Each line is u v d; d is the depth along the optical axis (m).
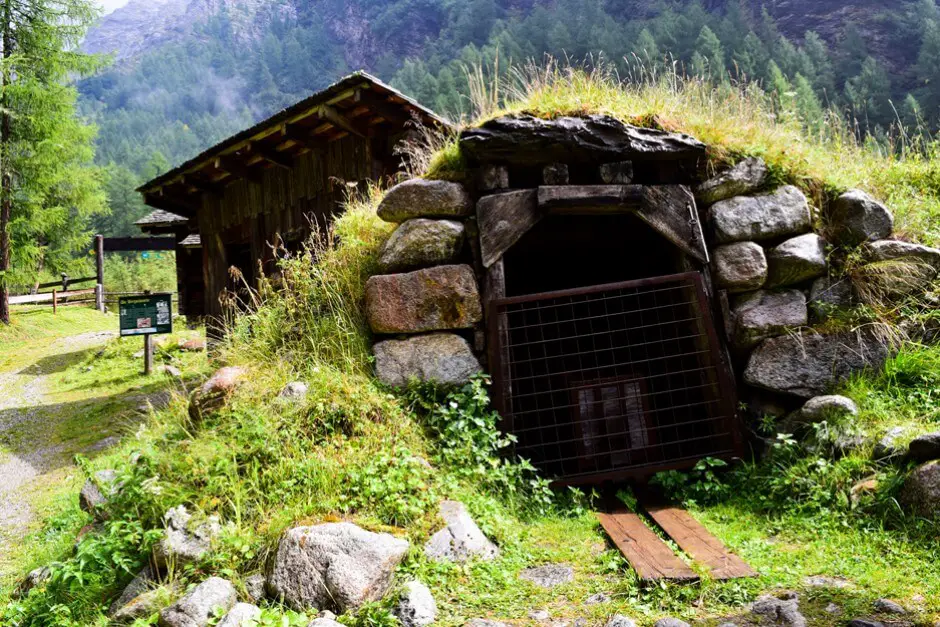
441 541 4.04
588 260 7.74
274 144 9.78
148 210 66.44
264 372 5.56
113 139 121.06
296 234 9.91
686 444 6.15
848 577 3.49
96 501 5.57
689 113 6.25
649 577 3.53
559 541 4.37
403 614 3.41
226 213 11.82
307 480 4.31
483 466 4.84
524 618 3.44
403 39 163.00
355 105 8.41
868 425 4.64
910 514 3.88
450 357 5.51
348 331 5.77
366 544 3.72
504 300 5.55
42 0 21.62
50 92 21.27
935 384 4.86
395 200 5.88
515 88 6.56
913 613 3.05
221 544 3.93
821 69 49.25
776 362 5.25
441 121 8.22
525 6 114.94
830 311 5.37
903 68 58.19
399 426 4.98
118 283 35.25
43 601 4.20
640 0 82.56
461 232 5.77
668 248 6.31
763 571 3.60
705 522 4.50
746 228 5.56
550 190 5.60
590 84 6.41
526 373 7.25
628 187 5.61
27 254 22.19
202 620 3.43
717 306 5.59
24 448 10.01
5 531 6.60
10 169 21.38
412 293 5.60
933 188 6.49
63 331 22.67
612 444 6.08
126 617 3.67
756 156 5.80
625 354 7.20
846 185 5.91
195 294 17.12
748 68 43.66
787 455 4.81
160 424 5.57
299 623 3.35
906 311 5.27
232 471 4.43
